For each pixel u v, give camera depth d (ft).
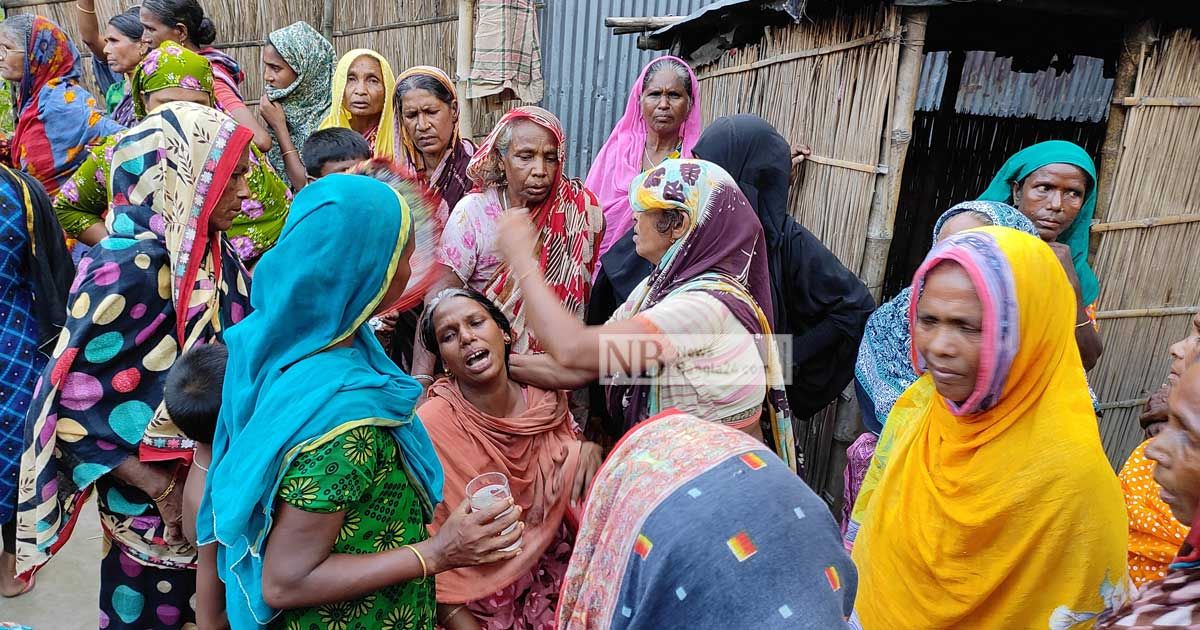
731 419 6.80
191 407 6.12
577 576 4.00
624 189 12.81
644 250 7.05
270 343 4.81
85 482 7.15
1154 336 10.66
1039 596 5.38
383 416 4.81
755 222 6.97
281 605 4.71
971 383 5.27
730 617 3.18
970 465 5.47
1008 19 12.73
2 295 8.62
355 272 4.70
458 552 5.14
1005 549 5.38
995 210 7.17
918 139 18.66
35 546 7.23
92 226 9.77
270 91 15.47
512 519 5.32
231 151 7.72
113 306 7.15
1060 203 8.80
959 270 5.18
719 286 6.59
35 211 8.75
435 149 11.43
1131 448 11.15
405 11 18.70
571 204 9.23
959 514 5.50
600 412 9.49
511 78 17.06
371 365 5.24
